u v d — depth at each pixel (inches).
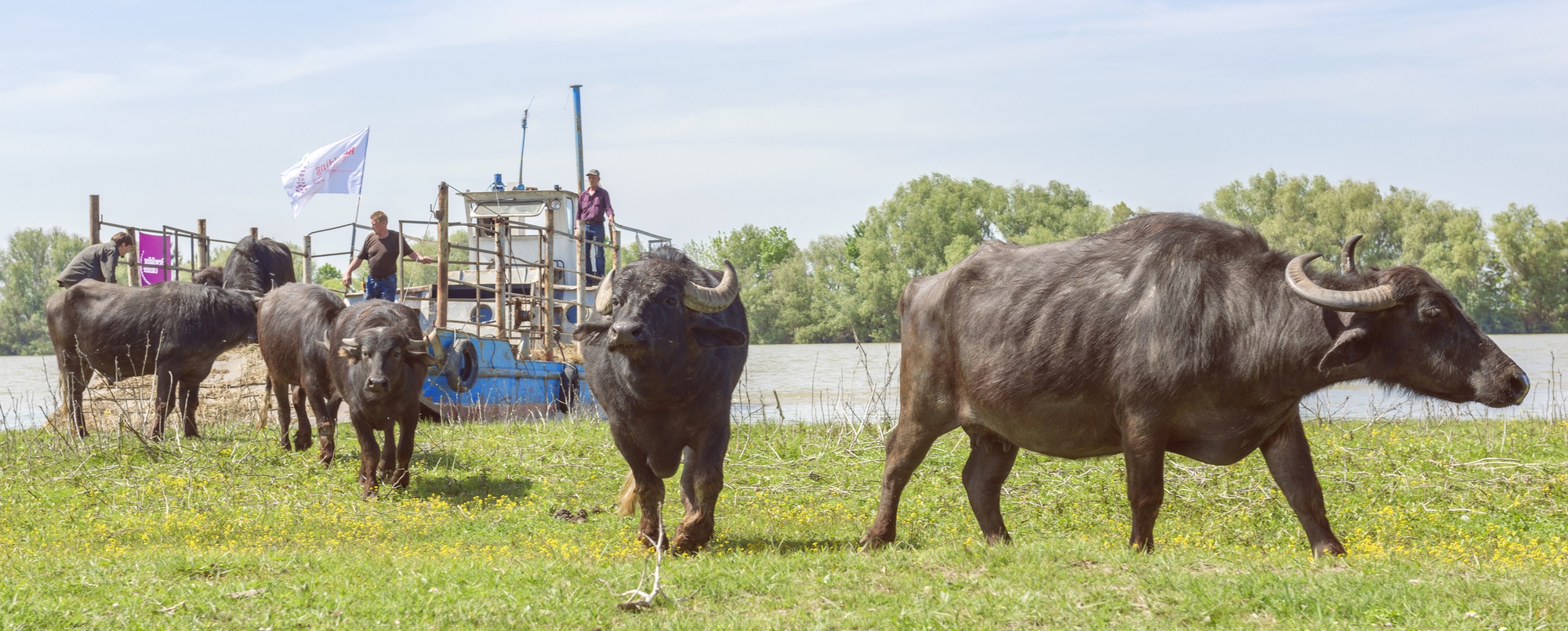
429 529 401.4
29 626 225.5
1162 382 276.8
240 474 505.4
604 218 963.3
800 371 1806.1
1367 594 225.0
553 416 835.4
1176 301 278.1
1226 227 291.3
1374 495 437.7
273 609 240.7
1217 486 448.5
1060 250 307.6
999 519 336.8
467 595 251.3
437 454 568.1
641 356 318.0
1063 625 220.5
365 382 453.1
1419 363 268.4
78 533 392.2
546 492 482.9
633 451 348.2
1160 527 394.6
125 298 605.0
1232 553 283.4
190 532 391.9
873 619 227.0
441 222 729.0
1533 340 2864.2
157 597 249.4
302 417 575.8
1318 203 2888.8
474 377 748.0
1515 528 381.7
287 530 399.9
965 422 324.2
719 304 328.5
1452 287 2711.6
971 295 316.2
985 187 3093.0
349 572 277.4
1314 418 690.2
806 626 224.4
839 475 527.5
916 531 392.2
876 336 3233.3
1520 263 2925.7
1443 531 380.2
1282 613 222.1
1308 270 278.2
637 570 275.4
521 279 936.3
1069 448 306.5
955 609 231.3
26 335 3540.8
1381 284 266.2
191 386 617.6
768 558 289.4
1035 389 296.7
